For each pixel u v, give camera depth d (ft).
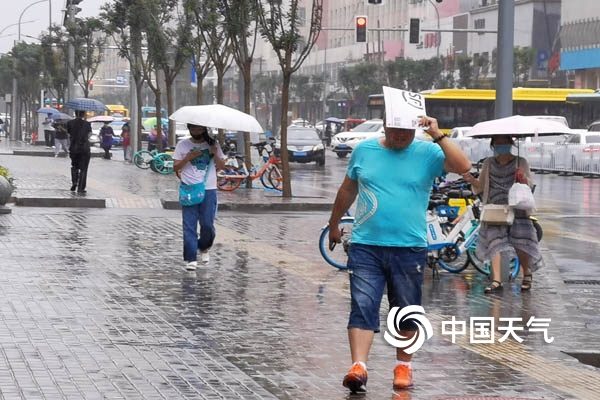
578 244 72.64
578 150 169.37
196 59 150.92
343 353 36.47
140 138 179.01
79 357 34.01
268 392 30.58
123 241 66.80
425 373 34.09
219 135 132.87
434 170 31.48
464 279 55.62
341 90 410.72
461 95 229.25
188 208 54.90
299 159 184.24
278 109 456.04
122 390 30.04
